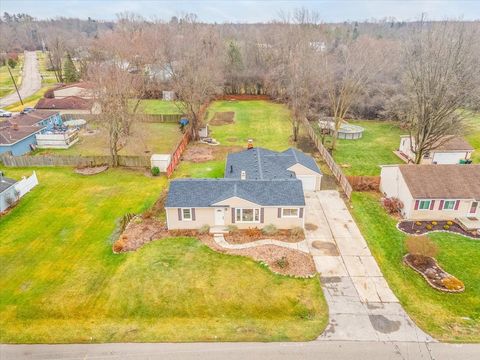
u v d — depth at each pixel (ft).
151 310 64.85
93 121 156.76
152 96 245.04
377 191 112.06
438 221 93.97
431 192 92.84
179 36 286.66
